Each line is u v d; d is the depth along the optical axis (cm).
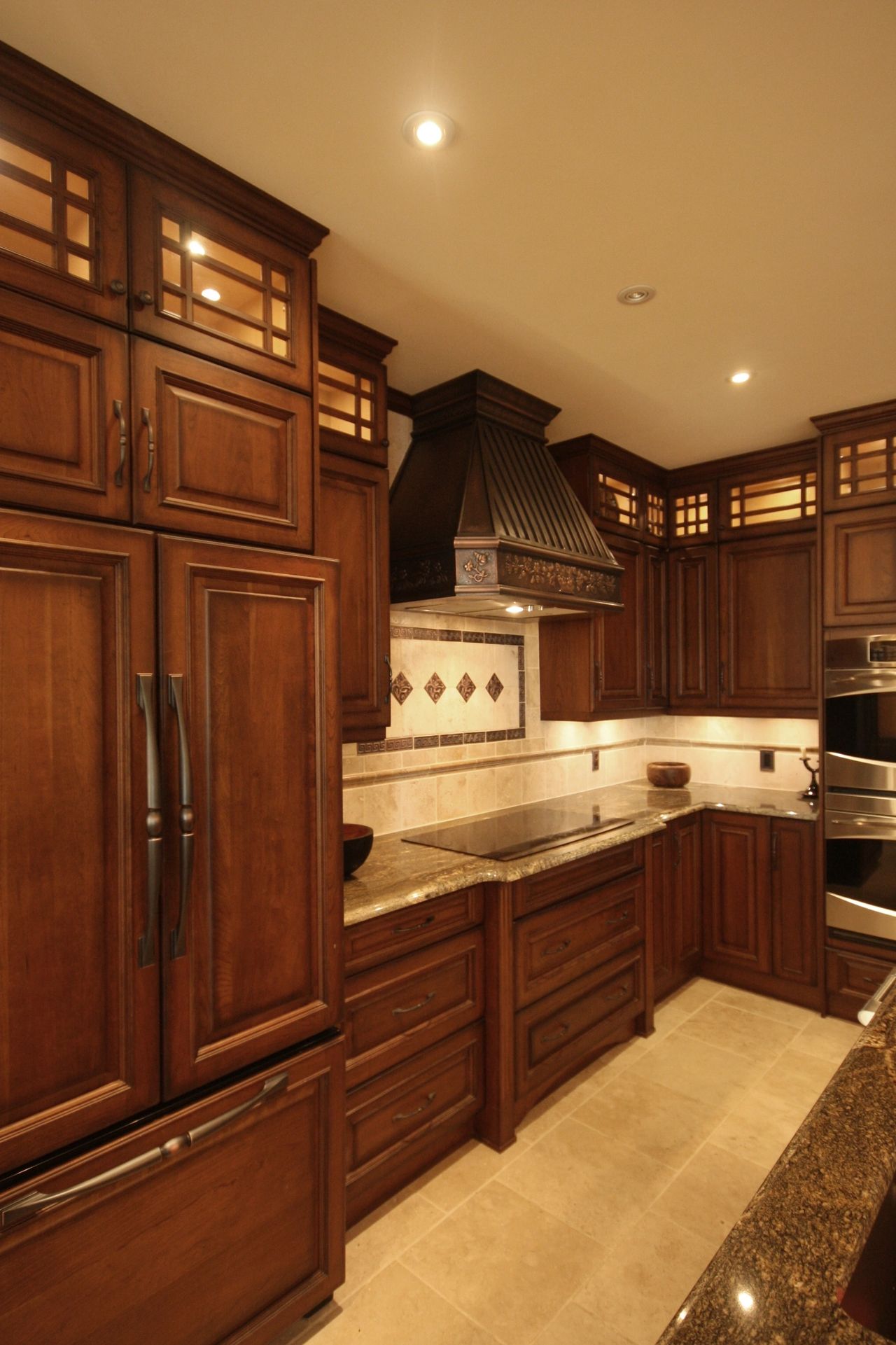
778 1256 64
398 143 141
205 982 137
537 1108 240
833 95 131
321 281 193
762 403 280
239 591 143
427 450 265
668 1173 208
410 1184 204
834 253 182
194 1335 135
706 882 341
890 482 285
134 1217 126
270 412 157
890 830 287
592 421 299
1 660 112
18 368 119
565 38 118
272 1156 148
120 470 130
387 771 266
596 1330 158
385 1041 192
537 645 336
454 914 212
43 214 129
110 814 124
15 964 113
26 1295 113
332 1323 160
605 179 153
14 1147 112
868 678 290
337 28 116
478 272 189
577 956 249
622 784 395
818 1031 291
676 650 368
